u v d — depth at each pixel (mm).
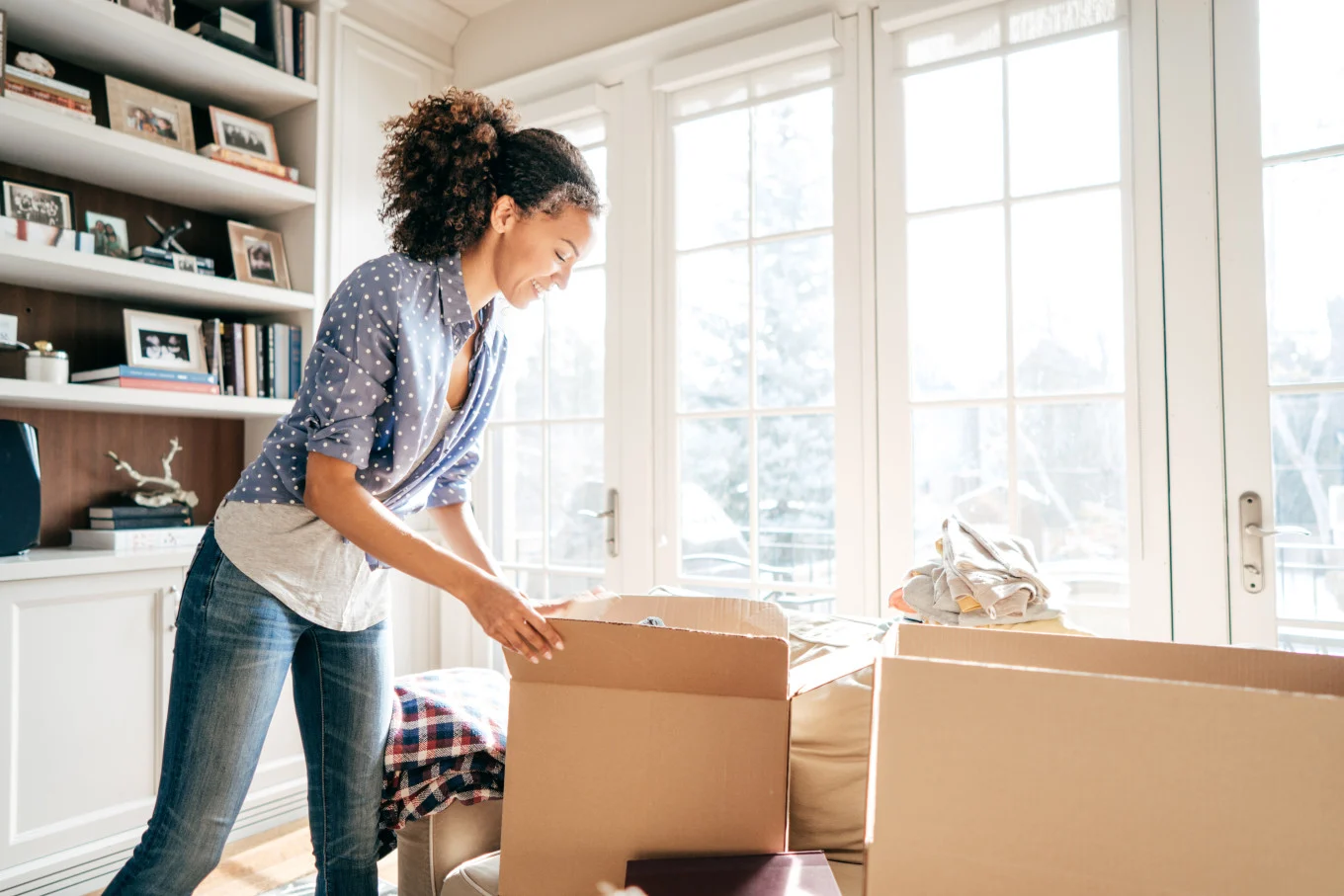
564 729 982
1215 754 650
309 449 1095
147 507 2590
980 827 694
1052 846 676
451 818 1411
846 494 2521
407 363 1151
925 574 1714
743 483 2736
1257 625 1997
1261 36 2029
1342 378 1942
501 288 1314
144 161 2412
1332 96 1965
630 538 2920
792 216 2668
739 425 2746
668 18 2895
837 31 2537
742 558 2732
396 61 3229
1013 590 1512
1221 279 2043
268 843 2457
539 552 3203
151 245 2748
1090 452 2207
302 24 2840
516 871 973
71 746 2148
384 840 1433
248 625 1173
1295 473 1979
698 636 939
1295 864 621
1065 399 2227
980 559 1599
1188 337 2076
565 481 3143
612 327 2990
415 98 3305
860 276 2516
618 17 3014
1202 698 658
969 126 2377
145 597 2318
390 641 1378
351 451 1095
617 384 2977
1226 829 639
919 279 2439
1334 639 1933
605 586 2988
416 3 3223
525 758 989
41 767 2090
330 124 2910
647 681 958
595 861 955
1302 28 1993
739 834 934
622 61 2977
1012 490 2295
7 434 2172
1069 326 2238
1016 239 2311
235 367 2695
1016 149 2316
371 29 3111
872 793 731
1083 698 684
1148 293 2125
